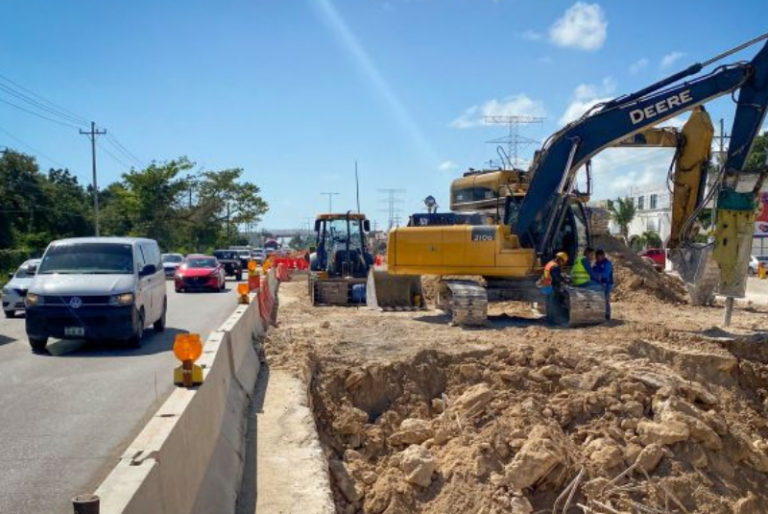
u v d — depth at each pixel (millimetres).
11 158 54406
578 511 9883
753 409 13367
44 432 8117
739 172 15336
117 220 65375
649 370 12641
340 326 16688
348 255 23672
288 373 11703
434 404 12469
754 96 15250
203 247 73625
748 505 10516
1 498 6188
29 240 49312
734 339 14758
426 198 21016
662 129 18625
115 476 4414
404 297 21531
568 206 17375
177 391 6457
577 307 15828
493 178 24297
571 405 11836
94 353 13242
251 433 8812
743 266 15586
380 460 11031
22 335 15828
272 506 6805
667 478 10492
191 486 5715
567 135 16766
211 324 17906
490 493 9641
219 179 75125
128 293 13430
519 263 16797
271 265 28953
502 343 14102
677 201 16422
